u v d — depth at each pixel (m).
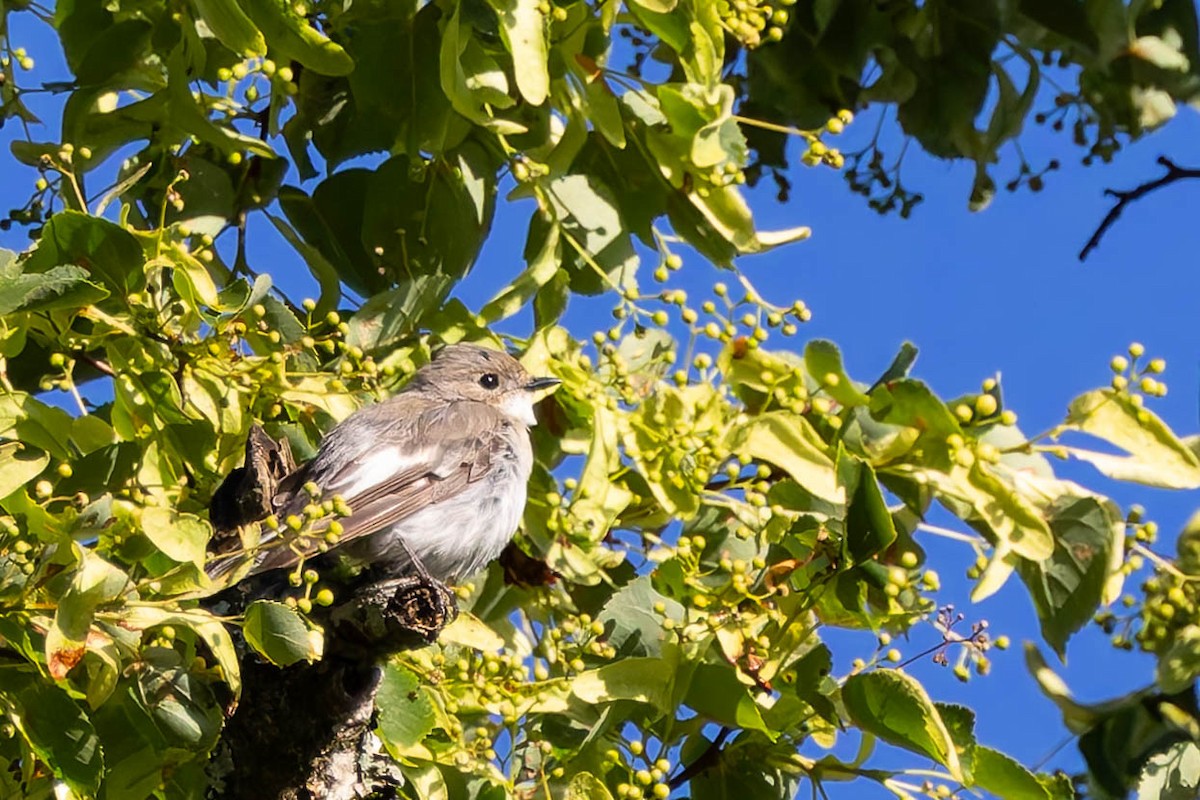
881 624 10.97
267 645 9.08
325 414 12.51
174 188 12.34
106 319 10.23
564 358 12.03
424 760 10.50
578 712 11.09
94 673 9.31
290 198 12.97
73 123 12.20
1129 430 11.32
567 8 11.92
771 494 11.63
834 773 11.15
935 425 11.50
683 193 12.52
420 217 12.59
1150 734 11.90
